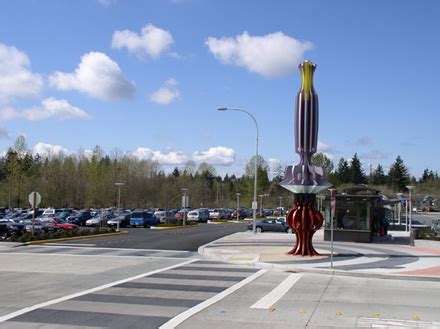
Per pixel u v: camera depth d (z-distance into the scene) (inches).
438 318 417.4
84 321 392.2
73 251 1019.9
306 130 911.7
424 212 4805.6
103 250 1043.3
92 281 615.8
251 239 1350.9
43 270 723.4
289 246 1123.9
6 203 3408.0
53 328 368.2
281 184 921.5
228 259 869.8
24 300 485.1
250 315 419.5
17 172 3019.2
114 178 3403.1
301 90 922.7
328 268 747.4
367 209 1298.0
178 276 667.4
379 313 434.9
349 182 5738.2
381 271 721.6
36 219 1793.8
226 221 2950.3
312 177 904.3
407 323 395.5
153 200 3806.6
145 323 386.3
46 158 3964.1
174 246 1139.3
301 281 640.4
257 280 639.8
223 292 541.6
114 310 436.8
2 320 395.2
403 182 5684.1
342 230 1306.6
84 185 3400.6
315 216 917.2
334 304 477.7
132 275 673.6
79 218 2167.8
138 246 1138.0
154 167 4197.8
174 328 370.3
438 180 6565.0
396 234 1680.6
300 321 397.4
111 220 2073.1
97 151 3503.9
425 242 1330.0
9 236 1279.5
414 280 669.9
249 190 4453.7
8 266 770.2
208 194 4817.9
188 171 5260.8
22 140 3051.2
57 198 3324.3
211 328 370.6
